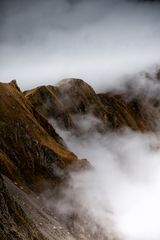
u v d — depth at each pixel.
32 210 74.56
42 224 72.44
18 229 61.59
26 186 86.38
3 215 59.84
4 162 85.00
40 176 93.06
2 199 61.59
